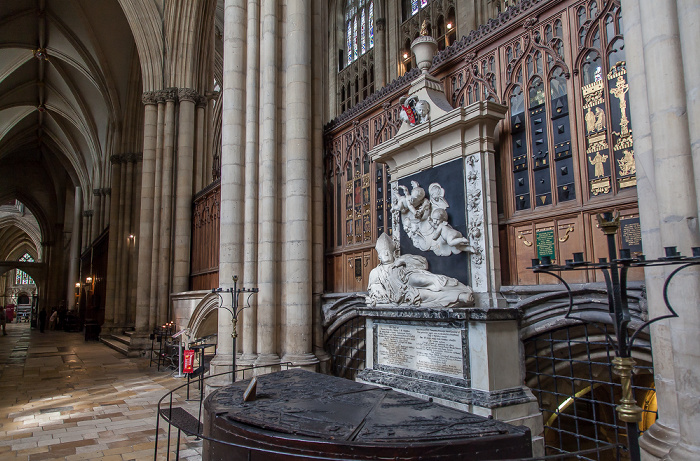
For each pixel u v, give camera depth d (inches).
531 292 218.5
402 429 124.0
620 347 99.1
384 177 327.9
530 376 225.6
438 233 249.8
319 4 399.9
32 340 954.7
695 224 130.8
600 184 204.5
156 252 636.1
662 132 138.9
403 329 249.3
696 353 125.9
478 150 237.0
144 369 512.1
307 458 114.5
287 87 365.4
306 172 353.7
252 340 343.3
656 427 139.7
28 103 1314.0
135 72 946.7
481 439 116.1
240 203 365.7
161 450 234.4
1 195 1734.7
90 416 304.2
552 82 228.7
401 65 861.2
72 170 1644.9
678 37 138.7
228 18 390.0
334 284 382.3
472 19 688.4
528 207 235.5
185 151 652.1
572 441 251.6
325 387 185.0
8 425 284.0
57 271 1770.4
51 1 929.5
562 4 224.2
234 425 133.3
